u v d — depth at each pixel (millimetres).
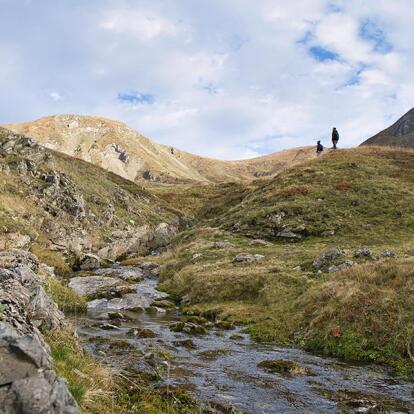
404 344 17266
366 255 30844
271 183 68312
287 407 12281
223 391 13359
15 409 5812
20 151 65812
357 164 66688
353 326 19547
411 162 67188
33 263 23188
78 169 89250
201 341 20594
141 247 73312
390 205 50469
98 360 14047
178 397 11680
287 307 25438
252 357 17922
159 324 24500
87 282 37969
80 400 7824
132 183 106625
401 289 20938
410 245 35000
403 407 12562
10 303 10523
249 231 50625
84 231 60125
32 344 6602
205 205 112625
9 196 51656
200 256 42781
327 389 14008
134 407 9539
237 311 27141
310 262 33188
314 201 53875
